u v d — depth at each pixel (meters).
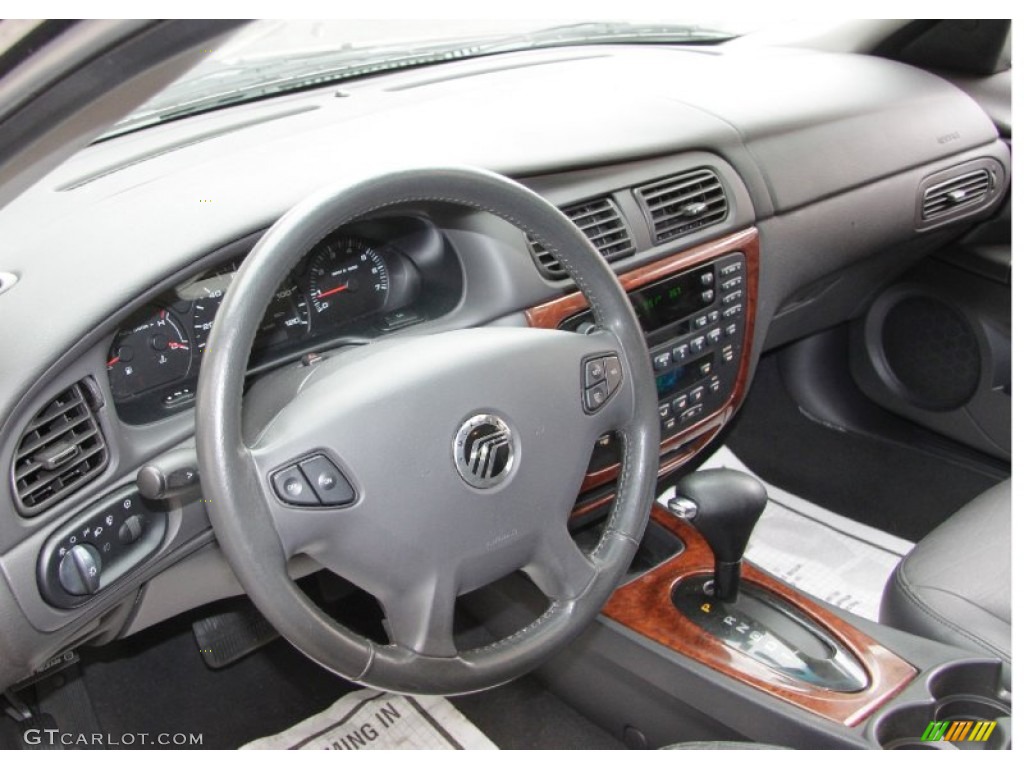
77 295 0.85
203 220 0.92
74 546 0.86
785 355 1.94
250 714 1.43
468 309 1.11
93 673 1.43
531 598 1.28
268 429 0.81
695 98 1.47
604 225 1.21
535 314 1.12
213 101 1.35
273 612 0.77
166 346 0.95
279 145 1.15
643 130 1.28
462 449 0.83
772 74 1.63
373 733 1.39
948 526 1.22
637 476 0.97
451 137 1.18
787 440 1.92
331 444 0.79
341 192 0.78
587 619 0.93
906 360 1.81
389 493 0.81
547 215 0.90
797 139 1.46
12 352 0.82
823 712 1.02
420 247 1.10
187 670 1.47
